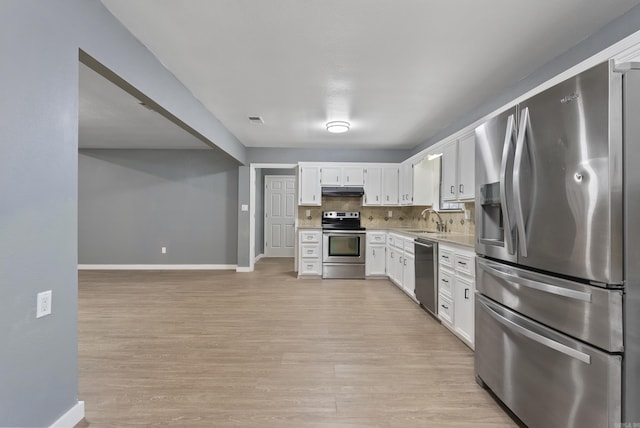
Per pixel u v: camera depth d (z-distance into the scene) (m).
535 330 1.56
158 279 5.39
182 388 2.08
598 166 1.26
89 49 1.77
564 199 1.41
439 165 4.69
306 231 5.55
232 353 2.60
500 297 1.87
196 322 3.31
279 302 4.07
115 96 3.38
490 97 3.40
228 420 1.77
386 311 3.72
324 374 2.27
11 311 1.34
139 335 2.96
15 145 1.34
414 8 1.94
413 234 4.16
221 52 2.49
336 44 2.36
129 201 6.29
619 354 1.25
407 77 2.91
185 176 6.34
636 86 1.23
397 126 4.55
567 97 1.39
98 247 6.28
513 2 1.88
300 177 5.80
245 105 3.69
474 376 2.26
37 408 1.47
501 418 1.80
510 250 1.73
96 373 2.26
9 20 1.31
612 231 1.23
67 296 1.63
